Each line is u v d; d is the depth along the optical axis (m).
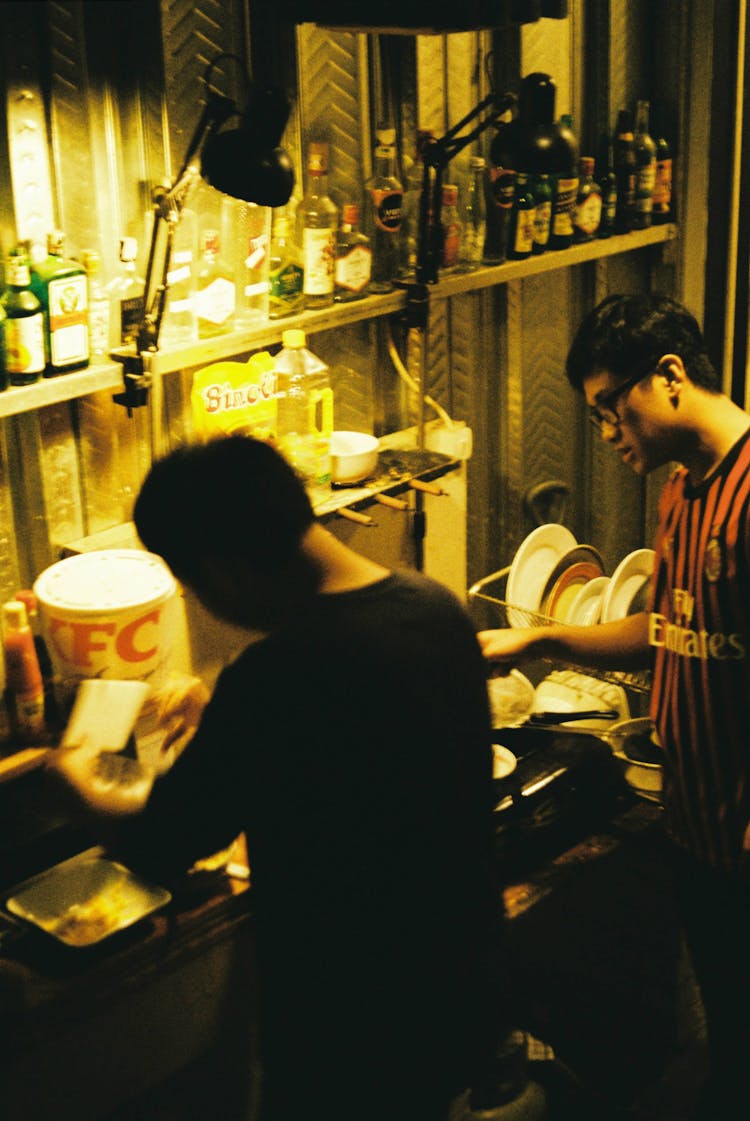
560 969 2.69
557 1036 2.67
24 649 2.01
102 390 2.18
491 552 3.27
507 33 2.88
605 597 2.71
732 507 2.07
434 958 1.70
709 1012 2.41
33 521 2.24
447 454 2.73
